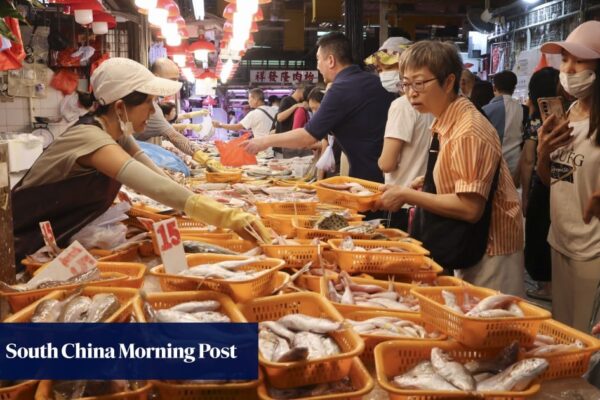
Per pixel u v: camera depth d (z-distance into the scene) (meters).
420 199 2.71
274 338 1.51
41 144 6.94
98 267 2.10
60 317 1.53
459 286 1.96
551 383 1.53
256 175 5.39
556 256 3.33
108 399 1.24
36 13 7.24
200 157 5.46
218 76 17.56
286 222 2.94
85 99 7.13
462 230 2.73
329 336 1.50
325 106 4.18
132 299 1.68
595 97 2.91
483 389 1.35
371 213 4.23
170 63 5.69
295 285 2.18
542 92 5.63
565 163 3.16
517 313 1.61
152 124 5.48
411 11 15.77
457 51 2.74
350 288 2.06
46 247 2.36
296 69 27.45
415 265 2.32
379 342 1.59
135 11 7.54
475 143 2.59
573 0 10.16
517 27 12.58
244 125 11.23
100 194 2.55
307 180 5.61
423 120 3.85
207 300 1.77
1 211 1.91
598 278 3.10
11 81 7.17
